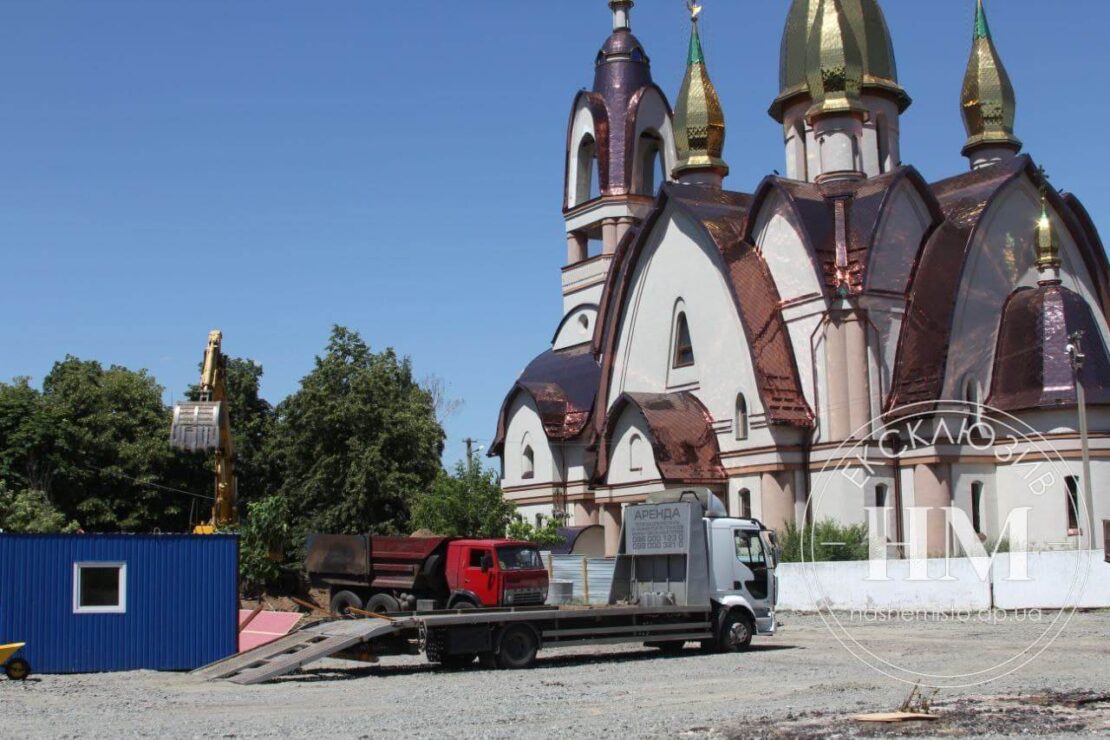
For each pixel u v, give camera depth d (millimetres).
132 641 27016
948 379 49844
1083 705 18391
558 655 30031
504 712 19047
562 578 41031
